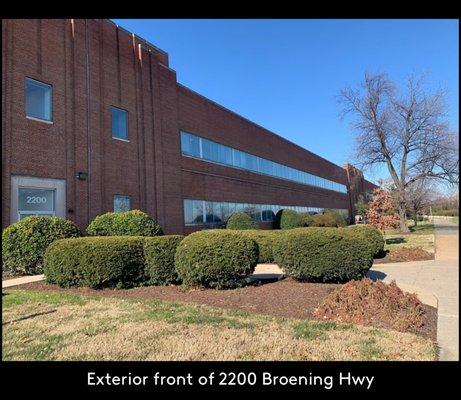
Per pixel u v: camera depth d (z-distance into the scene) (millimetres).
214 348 4738
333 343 4938
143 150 19906
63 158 15609
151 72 21016
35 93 14883
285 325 5695
